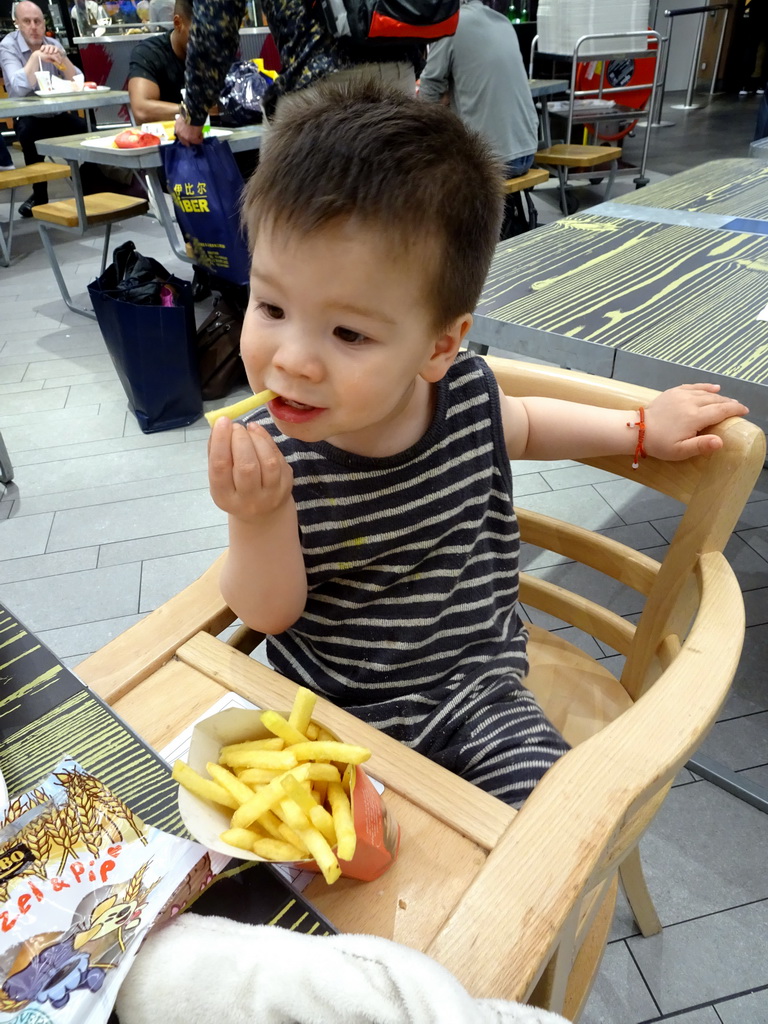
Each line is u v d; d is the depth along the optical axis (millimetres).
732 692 1539
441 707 744
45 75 4574
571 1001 689
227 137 2766
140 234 5012
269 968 351
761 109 3801
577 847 433
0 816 459
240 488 547
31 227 5355
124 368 2525
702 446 744
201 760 461
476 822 473
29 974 373
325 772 431
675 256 1417
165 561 2029
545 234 1624
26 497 2330
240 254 2473
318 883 444
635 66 4832
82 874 422
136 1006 362
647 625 889
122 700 583
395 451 704
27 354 3312
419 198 518
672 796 1364
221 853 418
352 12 2080
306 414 568
